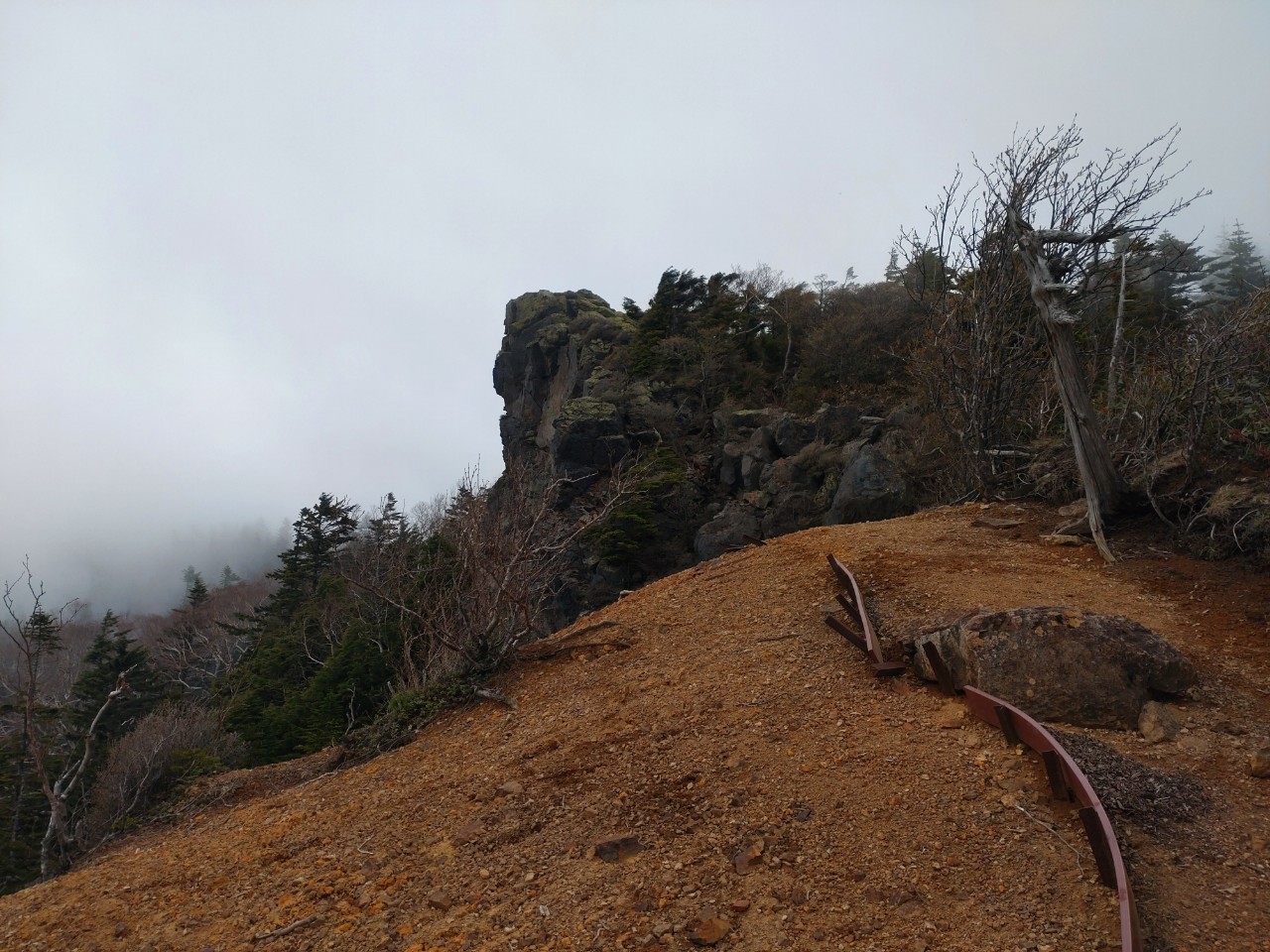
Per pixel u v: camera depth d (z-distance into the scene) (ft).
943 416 38.96
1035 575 20.90
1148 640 13.96
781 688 16.01
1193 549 21.45
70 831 38.11
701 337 121.90
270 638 106.11
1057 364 24.79
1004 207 31.35
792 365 127.24
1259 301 25.30
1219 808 10.81
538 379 147.43
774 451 94.99
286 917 12.32
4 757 66.74
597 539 84.74
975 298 34.32
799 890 10.30
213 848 16.16
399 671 27.78
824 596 20.86
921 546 24.43
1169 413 25.53
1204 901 9.12
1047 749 11.29
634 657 20.07
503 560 22.68
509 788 14.66
